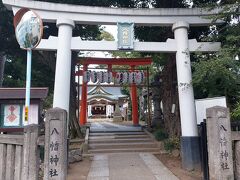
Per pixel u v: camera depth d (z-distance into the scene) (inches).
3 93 292.5
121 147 514.6
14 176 262.4
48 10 383.6
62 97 366.9
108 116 1432.1
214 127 253.4
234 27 364.8
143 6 519.5
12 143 266.5
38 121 293.3
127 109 1206.3
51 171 246.5
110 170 367.6
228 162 252.4
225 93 368.8
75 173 356.2
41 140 251.3
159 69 863.1
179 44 399.9
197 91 446.6
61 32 381.7
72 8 388.2
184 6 504.4
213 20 377.1
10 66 668.1
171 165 397.4
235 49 339.0
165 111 540.4
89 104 1393.9
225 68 328.8
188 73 390.3
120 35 394.3
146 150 498.0
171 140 477.4
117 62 719.1
